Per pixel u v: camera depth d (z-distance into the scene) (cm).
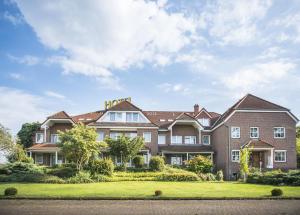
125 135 4706
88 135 3866
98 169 3806
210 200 2173
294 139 4850
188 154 5309
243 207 1919
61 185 3089
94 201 2123
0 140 4550
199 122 5356
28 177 3488
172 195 2314
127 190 2645
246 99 4997
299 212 1777
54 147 4950
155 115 5925
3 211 1781
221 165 4962
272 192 2323
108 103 6162
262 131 4828
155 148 5119
